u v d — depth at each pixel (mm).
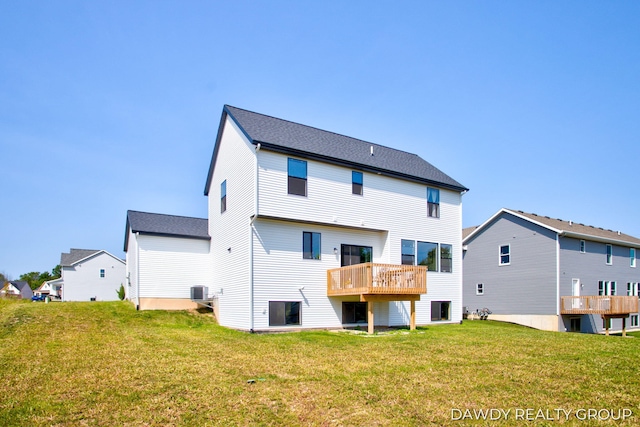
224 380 8070
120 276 44406
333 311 17531
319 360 10109
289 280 16500
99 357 9906
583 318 26844
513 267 27281
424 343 13133
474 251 29797
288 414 6414
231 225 17797
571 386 8016
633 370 9367
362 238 18812
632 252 31484
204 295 19828
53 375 8172
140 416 6191
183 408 6559
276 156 16344
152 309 19172
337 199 17719
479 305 29047
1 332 13008
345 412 6523
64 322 15320
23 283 75250
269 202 15922
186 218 22406
